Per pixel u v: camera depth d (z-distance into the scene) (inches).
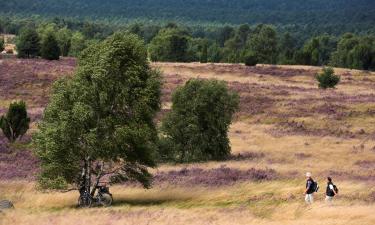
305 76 5137.8
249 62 5659.5
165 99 3590.1
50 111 1501.0
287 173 1797.5
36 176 1747.0
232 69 5270.7
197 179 1759.4
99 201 1473.9
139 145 1477.6
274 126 3026.6
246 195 1502.2
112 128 1473.9
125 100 1485.0
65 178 1473.9
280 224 1103.0
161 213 1266.0
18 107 2367.1
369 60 7455.7
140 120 1499.8
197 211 1307.8
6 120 2353.6
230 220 1167.6
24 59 4810.5
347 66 7696.9
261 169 1884.8
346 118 3080.7
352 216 1140.5
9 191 1626.5
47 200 1542.8
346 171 1812.3
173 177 1808.6
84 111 1430.9
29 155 2146.9
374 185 1521.9
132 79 1476.4
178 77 4409.5
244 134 2815.0
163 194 1601.9
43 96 3535.9
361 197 1355.8
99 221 1163.9
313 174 1760.6
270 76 5012.3
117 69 1482.5
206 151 2292.1
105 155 1462.8
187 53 7288.4
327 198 1300.4
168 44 7150.6
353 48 7731.3
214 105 2298.2
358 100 3535.9
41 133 1486.2
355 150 2292.1
